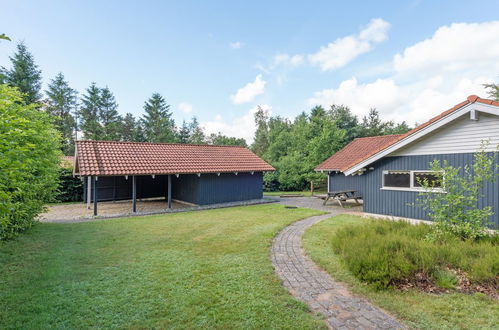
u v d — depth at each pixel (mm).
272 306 3473
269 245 6438
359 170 10781
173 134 45188
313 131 29312
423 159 8891
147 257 5492
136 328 2988
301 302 3594
